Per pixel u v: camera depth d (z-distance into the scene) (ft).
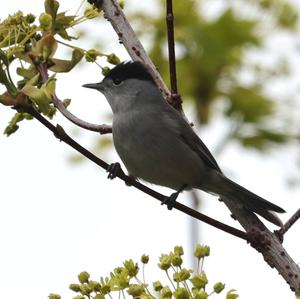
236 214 34.37
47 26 31.09
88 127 35.22
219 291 25.80
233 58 49.70
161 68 49.98
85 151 30.91
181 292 25.44
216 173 40.34
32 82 29.32
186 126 40.73
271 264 31.22
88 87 42.37
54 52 31.83
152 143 40.19
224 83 49.60
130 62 41.75
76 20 32.14
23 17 31.01
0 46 30.78
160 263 26.71
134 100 40.86
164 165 40.40
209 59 49.32
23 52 31.76
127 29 36.88
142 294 26.27
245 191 37.42
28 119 30.78
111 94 41.70
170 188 42.11
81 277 26.89
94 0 35.58
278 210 36.40
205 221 31.99
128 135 40.52
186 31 49.44
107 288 26.43
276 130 47.50
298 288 30.45
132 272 26.76
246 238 31.48
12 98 29.09
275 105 48.32
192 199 42.19
